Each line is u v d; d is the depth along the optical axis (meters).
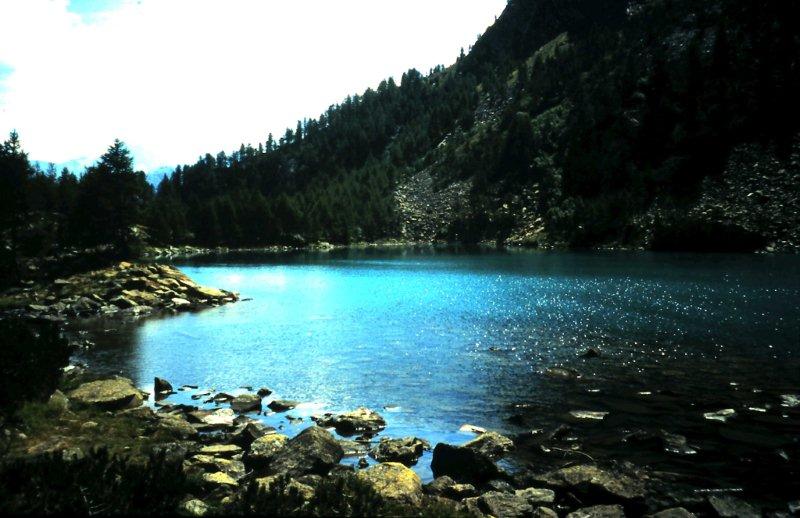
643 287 55.12
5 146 76.62
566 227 137.50
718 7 160.25
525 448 15.41
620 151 140.25
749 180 109.94
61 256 72.75
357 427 17.55
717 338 31.05
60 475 6.93
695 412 18.47
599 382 22.73
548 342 31.33
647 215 118.88
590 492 11.94
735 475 13.26
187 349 31.17
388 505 9.57
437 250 145.38
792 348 28.27
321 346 31.67
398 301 51.25
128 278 55.25
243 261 112.94
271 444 14.51
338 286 65.81
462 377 24.22
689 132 127.56
